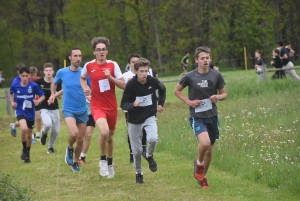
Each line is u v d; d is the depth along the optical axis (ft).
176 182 63.36
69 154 73.05
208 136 57.00
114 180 66.23
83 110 70.95
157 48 358.64
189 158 77.10
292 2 338.34
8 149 99.30
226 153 72.18
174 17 353.92
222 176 65.21
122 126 118.62
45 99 89.15
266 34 345.72
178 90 58.59
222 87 58.03
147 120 60.85
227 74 220.23
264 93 132.57
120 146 93.56
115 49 383.65
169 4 351.05
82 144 71.82
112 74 64.54
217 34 360.89
